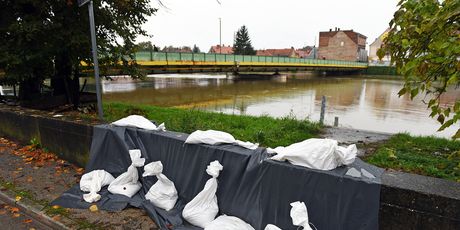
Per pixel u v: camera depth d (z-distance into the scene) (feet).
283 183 8.89
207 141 10.89
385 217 7.77
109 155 13.44
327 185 8.21
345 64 174.70
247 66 110.73
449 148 20.70
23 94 30.89
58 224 10.55
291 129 25.66
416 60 7.94
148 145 12.57
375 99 74.38
